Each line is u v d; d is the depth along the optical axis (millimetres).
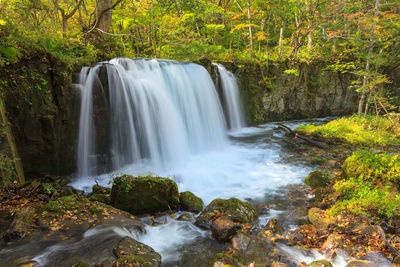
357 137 12117
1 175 5543
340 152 10508
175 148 10078
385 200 5441
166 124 9875
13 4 8805
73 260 3734
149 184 5750
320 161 9477
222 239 4734
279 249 4480
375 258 3977
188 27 18891
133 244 4180
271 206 6254
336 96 20156
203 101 12367
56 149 7402
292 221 5551
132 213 5738
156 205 5883
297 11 21688
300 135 12805
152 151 9367
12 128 6531
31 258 3770
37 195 5715
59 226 4535
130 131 8852
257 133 14484
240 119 15867
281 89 17906
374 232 4520
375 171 6398
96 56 9750
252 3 19859
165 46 16234
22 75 6629
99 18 10172
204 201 6590
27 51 6668
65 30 10656
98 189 6605
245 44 24047
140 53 16812
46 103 7105
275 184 7664
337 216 5273
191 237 4941
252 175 8414
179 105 10875
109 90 8383
